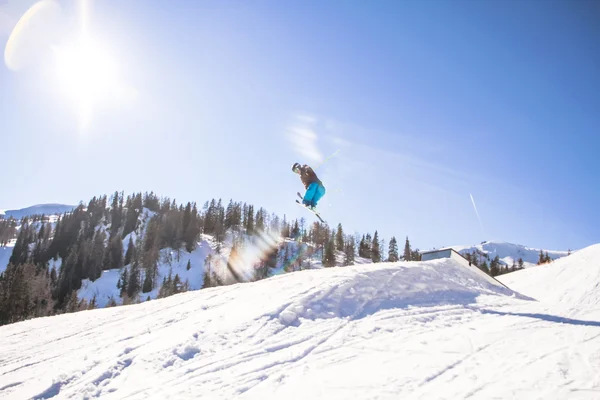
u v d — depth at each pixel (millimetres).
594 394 4078
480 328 7094
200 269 90875
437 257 15172
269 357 5914
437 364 5277
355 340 6520
